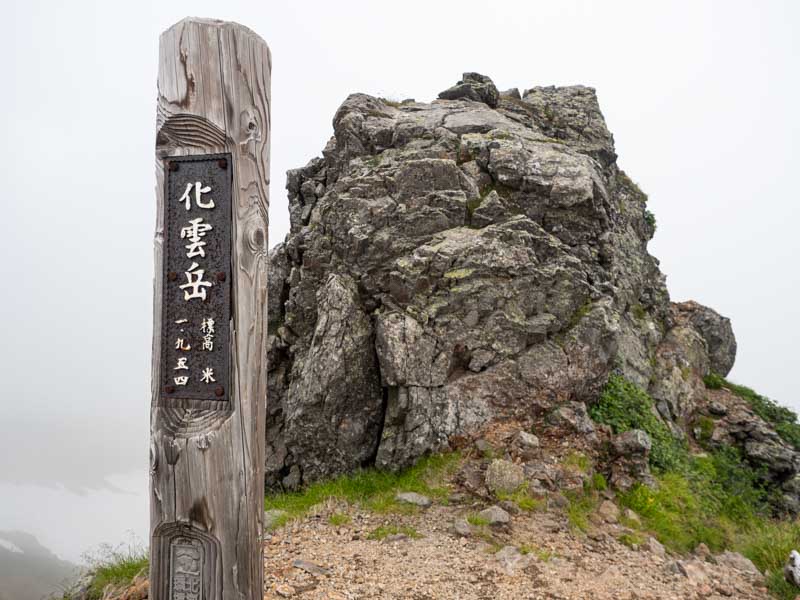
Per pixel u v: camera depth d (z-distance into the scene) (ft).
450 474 28.14
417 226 33.19
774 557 26.27
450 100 45.06
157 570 11.63
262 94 12.39
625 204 47.91
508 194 35.24
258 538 11.68
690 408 41.01
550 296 32.24
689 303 51.72
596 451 29.89
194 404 11.70
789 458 37.76
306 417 31.19
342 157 39.45
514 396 30.45
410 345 29.89
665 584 22.25
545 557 22.80
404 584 20.33
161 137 12.17
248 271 11.88
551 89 50.24
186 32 12.09
